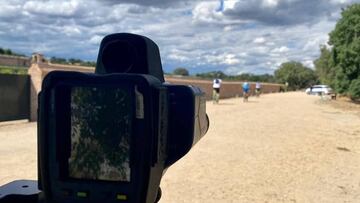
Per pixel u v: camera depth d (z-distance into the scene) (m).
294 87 128.62
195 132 2.39
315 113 26.62
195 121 2.37
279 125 18.00
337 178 8.53
